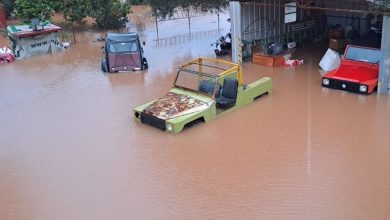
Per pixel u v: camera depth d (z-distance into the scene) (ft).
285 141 39.83
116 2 96.84
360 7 73.67
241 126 43.39
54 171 36.86
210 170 35.65
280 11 71.72
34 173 36.73
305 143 39.27
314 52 70.03
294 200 31.12
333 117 44.34
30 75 65.00
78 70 66.54
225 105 46.19
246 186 33.14
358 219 28.84
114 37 65.57
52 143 41.93
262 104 48.80
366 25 74.84
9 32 79.05
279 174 34.53
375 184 32.53
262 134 41.42
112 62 64.18
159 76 61.21
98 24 95.91
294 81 56.24
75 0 91.45
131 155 38.78
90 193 33.35
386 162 35.40
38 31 76.28
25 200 32.96
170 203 31.53
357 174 33.91
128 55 64.28
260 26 69.67
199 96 45.55
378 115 44.27
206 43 79.20
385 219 28.73
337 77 51.75
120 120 46.32
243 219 29.37
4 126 46.50
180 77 48.03
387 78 49.19
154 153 38.88
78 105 51.37
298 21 75.82
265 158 37.06
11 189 34.58
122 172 36.06
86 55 75.72
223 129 42.93
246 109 47.60
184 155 38.27
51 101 53.26
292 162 36.17
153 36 86.79
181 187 33.45
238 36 62.34
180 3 85.92
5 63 72.64
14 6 103.91
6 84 61.00
